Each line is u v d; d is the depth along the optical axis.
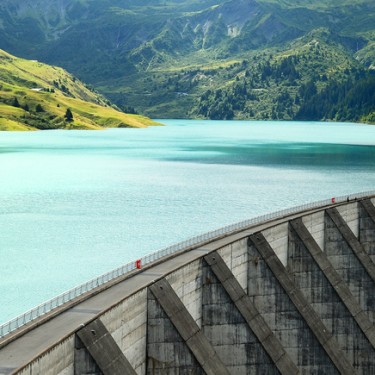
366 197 103.94
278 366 61.88
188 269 61.12
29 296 107.06
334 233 88.56
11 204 184.62
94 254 134.62
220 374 55.12
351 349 78.00
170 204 189.75
